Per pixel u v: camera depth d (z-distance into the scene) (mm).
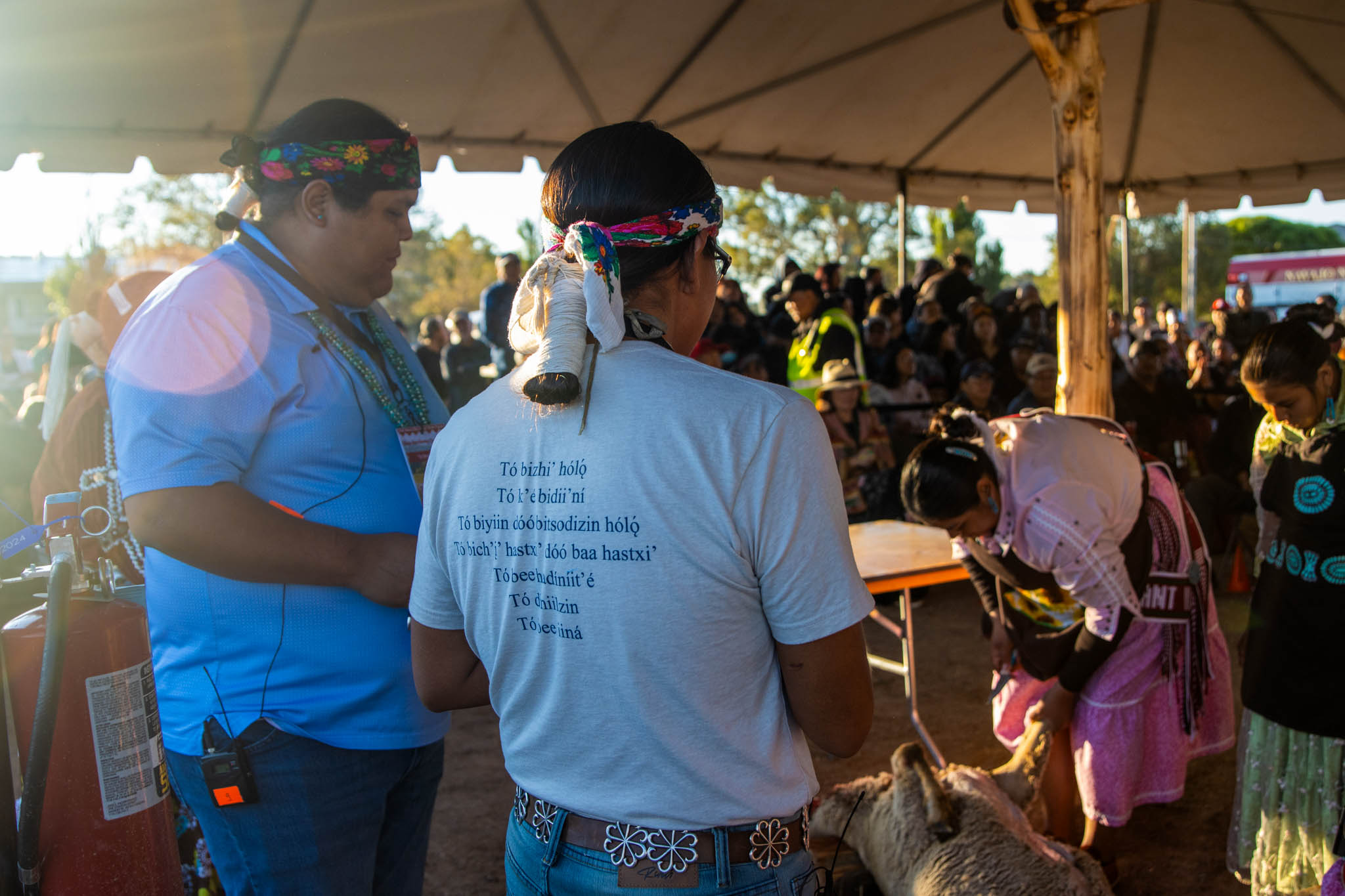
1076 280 3107
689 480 935
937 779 2289
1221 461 5324
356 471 1579
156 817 1232
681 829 1002
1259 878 2307
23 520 1819
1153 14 4223
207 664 1509
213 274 1491
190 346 1395
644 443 949
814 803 2645
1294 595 2141
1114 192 6426
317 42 3396
